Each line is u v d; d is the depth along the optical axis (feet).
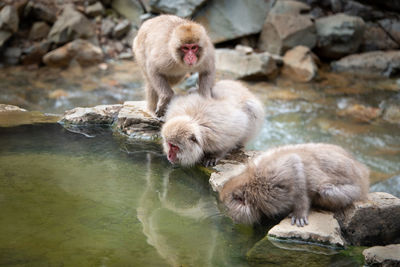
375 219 12.80
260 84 37.24
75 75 37.35
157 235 12.21
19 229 11.98
